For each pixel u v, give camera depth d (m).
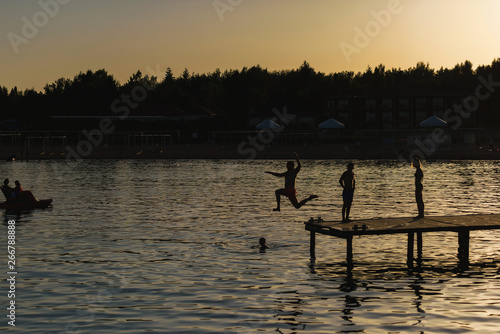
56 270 17.58
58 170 65.25
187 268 17.80
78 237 23.03
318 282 16.34
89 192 41.56
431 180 49.22
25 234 23.72
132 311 13.65
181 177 55.00
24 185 47.31
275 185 46.47
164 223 26.66
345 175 20.77
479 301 14.55
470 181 48.16
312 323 12.87
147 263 18.48
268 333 12.23
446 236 23.75
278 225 25.94
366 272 17.55
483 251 20.77
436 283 16.38
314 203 34.25
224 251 20.31
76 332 12.24
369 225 19.83
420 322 12.90
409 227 19.41
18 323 12.83
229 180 51.47
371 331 12.34
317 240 22.48
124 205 33.69
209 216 28.91
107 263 18.47
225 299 14.63
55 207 32.75
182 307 13.95
